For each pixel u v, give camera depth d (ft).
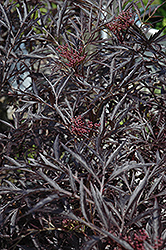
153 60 4.76
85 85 4.58
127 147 4.77
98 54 4.85
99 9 4.81
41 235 4.52
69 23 5.37
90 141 4.42
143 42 4.66
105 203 3.98
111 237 3.63
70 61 4.58
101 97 4.59
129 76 4.48
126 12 4.83
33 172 4.21
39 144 4.70
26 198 4.21
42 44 5.06
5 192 4.13
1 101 5.50
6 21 4.82
